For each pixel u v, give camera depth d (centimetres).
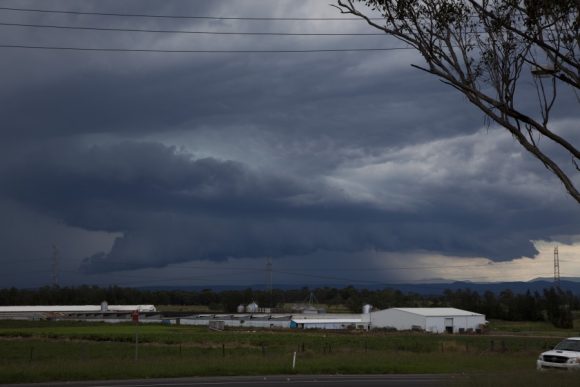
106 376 3180
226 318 12794
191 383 2889
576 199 1263
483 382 2244
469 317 10862
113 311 15412
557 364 3112
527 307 15088
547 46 1294
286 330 10562
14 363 3794
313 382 2975
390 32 1402
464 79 1355
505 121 1332
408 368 3875
